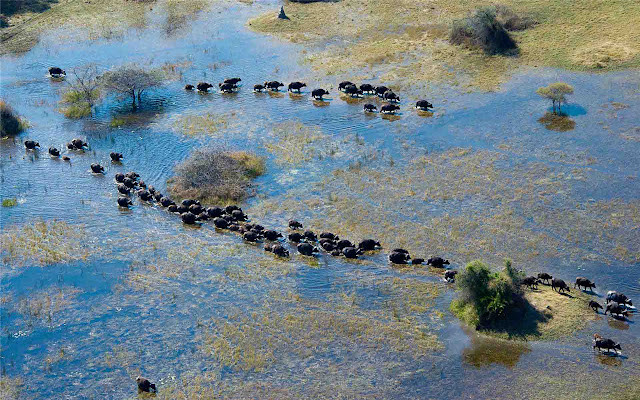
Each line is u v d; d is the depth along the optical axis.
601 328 31.84
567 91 54.16
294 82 61.47
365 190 45.16
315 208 43.28
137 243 40.00
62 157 51.38
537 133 51.66
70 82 65.44
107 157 51.34
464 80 61.59
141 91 63.50
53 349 31.61
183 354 30.94
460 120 54.53
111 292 35.47
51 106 60.84
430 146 50.78
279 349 31.06
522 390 28.38
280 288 35.44
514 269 34.19
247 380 29.30
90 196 45.75
